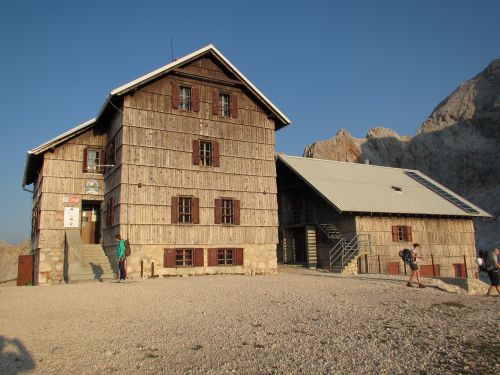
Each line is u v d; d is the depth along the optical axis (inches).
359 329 354.6
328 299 505.0
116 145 853.2
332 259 1087.0
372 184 1269.7
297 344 305.7
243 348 295.1
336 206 1032.8
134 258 784.9
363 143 3353.8
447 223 1243.8
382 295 547.5
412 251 652.7
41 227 879.1
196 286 623.5
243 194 926.4
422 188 1371.8
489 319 406.6
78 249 810.8
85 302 474.6
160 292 555.5
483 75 3435.0
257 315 405.4
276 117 993.5
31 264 900.6
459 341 323.3
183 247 839.1
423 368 259.4
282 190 1318.9
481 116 3016.7
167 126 858.1
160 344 303.1
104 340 312.3
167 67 852.0
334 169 1312.7
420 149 3093.0
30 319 382.9
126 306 450.0
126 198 792.9
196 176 875.4
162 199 829.8
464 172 2834.6
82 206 968.9
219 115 927.0
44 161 899.4
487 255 631.8
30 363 259.1
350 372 249.3
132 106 826.2
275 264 940.0
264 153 970.1
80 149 935.0
